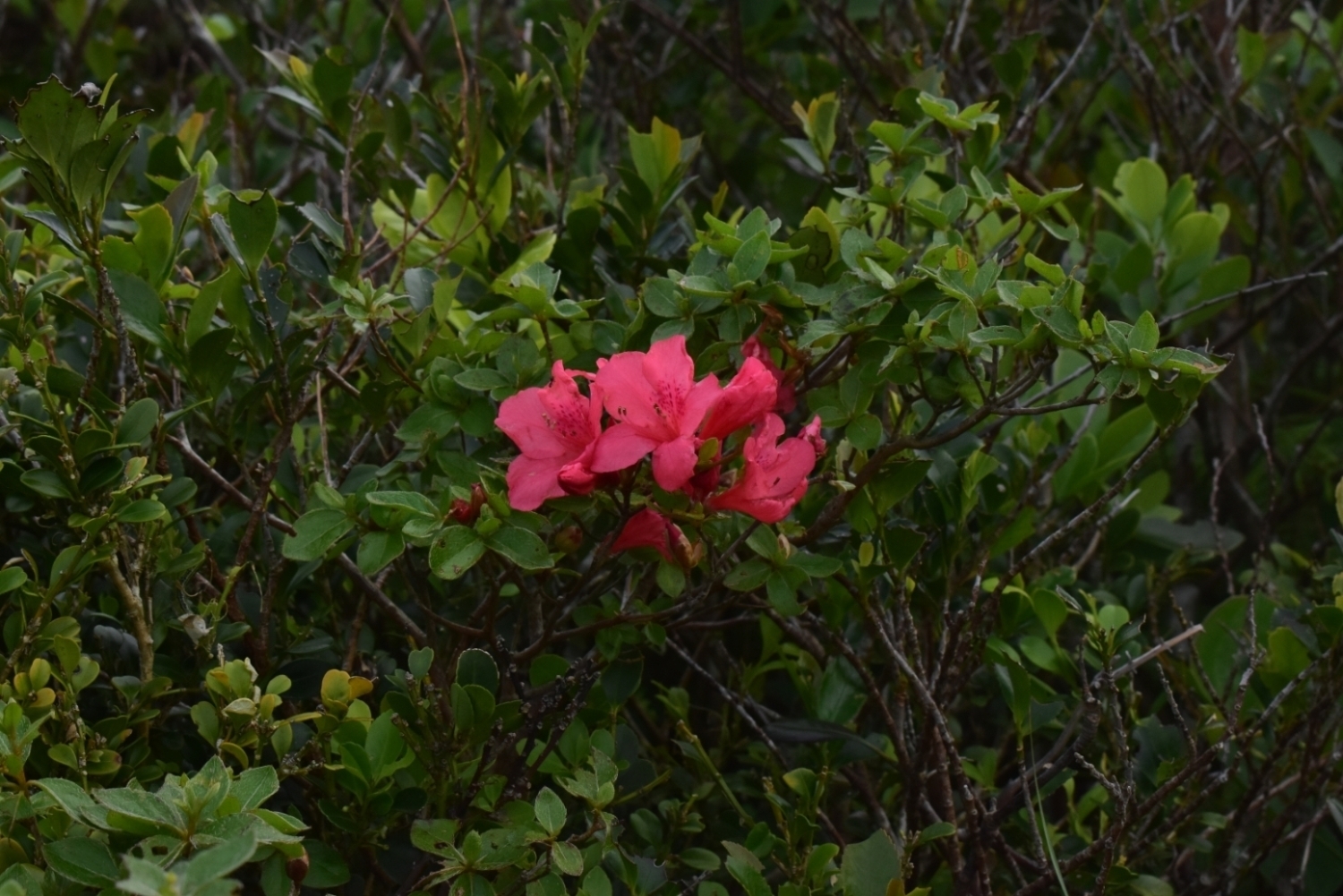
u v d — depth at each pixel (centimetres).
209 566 184
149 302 180
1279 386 232
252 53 257
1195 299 210
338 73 198
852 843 186
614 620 179
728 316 178
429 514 172
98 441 176
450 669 185
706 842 191
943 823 180
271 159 230
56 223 178
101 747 174
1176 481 236
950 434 178
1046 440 197
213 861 157
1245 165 254
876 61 228
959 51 230
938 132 209
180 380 190
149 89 253
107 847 166
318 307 191
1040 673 202
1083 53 268
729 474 175
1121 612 190
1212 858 190
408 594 193
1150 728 191
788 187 252
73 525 175
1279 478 241
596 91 259
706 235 180
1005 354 189
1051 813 201
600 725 184
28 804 169
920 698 184
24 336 179
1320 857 193
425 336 185
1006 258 190
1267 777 188
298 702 184
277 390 189
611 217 199
